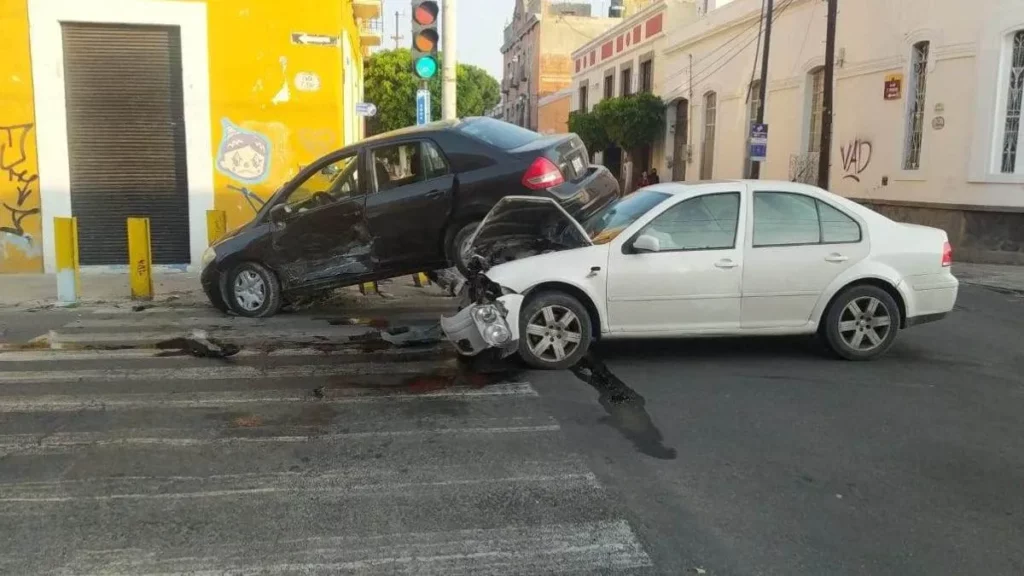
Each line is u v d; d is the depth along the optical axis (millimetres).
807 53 22312
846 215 6965
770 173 24750
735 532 3854
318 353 7383
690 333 6785
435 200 8477
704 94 30188
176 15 12523
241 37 12781
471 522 3947
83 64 12484
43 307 9812
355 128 20875
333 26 13023
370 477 4496
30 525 3916
